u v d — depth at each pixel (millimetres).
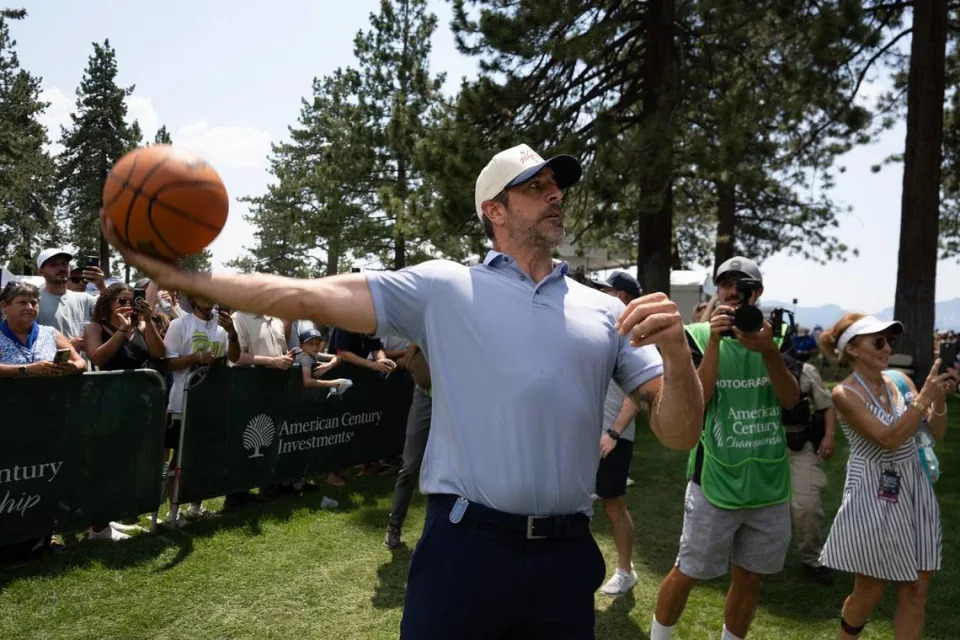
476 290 1740
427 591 1696
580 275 4879
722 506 2943
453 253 17016
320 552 4520
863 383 3068
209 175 1453
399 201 12812
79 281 6094
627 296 4406
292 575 4133
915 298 11719
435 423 1803
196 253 1485
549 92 11555
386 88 20938
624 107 11602
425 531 1760
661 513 5719
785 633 3680
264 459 5457
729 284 3180
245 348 5488
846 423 3078
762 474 2967
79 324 5773
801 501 4359
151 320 4883
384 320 1704
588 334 1737
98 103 43844
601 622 3746
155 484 4605
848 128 12094
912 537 2912
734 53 11094
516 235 1841
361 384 6496
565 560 1703
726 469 2963
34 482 3936
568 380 1683
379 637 3430
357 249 24172
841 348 3141
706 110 10375
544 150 10484
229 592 3869
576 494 1718
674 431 1660
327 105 23859
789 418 4301
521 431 1655
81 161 43125
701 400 1629
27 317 4211
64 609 3543
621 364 1855
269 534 4820
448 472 1723
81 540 4512
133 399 4445
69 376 4074
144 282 6043
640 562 4621
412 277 1758
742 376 3023
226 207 1490
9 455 3814
